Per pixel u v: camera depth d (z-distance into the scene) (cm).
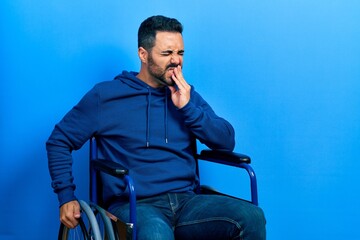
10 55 291
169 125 249
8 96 292
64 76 295
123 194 236
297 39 309
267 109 309
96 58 296
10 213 296
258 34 307
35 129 294
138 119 246
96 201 241
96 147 246
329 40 310
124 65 299
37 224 298
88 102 242
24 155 295
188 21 303
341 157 313
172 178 242
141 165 241
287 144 310
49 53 293
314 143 311
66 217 221
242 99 308
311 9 309
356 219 315
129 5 298
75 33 294
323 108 311
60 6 293
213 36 305
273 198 312
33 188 297
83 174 302
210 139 247
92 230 208
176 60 244
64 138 237
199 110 246
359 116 313
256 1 306
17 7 290
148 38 246
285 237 313
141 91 248
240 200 229
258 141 310
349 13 311
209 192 256
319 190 313
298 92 310
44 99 294
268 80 309
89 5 295
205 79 305
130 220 202
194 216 222
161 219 212
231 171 313
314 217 313
